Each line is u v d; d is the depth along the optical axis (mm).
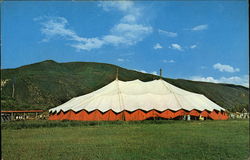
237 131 13844
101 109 23375
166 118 23469
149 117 23328
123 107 23625
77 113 23297
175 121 21016
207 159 7426
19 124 16328
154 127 16047
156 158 7426
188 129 14789
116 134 12500
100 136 11758
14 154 7891
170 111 23812
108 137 11398
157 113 23609
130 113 23281
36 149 8625
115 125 17578
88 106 23656
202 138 11086
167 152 8133
